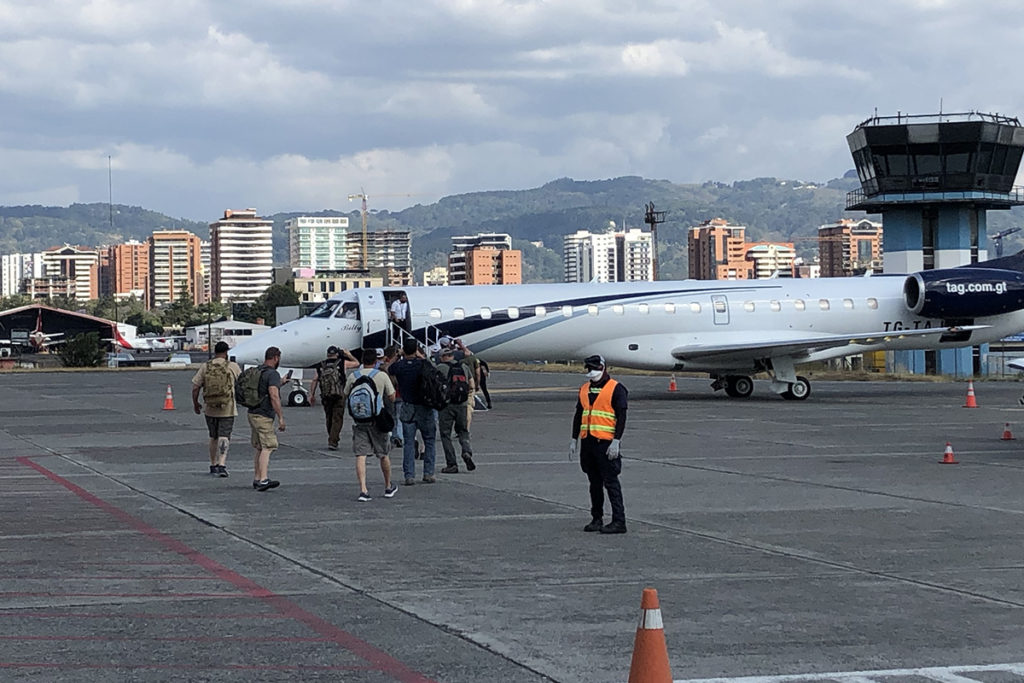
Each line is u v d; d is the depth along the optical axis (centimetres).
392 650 908
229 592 1116
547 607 1055
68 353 9662
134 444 2711
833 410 3700
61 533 1462
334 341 3928
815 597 1095
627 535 1443
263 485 1883
